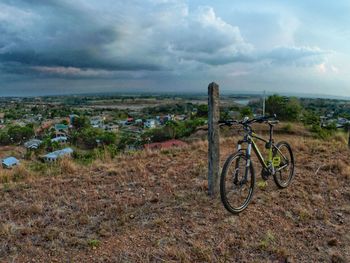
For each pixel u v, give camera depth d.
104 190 4.94
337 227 3.70
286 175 5.20
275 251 3.16
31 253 3.11
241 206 4.03
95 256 3.06
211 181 4.47
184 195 4.60
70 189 5.02
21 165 6.89
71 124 77.56
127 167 6.27
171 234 3.47
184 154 7.52
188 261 2.98
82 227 3.65
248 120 4.23
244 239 3.40
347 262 3.04
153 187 5.03
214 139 4.43
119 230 3.56
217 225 3.68
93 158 8.23
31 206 4.14
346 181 5.34
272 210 4.10
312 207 4.25
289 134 16.62
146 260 3.00
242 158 4.15
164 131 21.81
